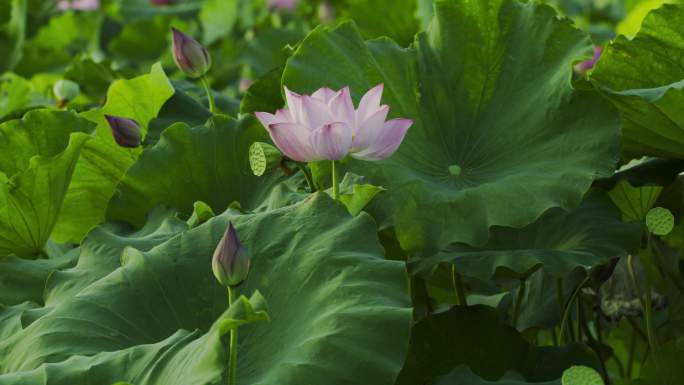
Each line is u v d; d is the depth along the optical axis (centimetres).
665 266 426
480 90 422
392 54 425
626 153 420
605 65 417
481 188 403
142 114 458
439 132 420
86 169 446
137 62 884
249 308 356
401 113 420
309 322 377
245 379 377
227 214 400
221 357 357
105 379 371
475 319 407
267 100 449
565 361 405
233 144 430
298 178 423
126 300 389
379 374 368
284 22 903
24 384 370
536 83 418
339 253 383
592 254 400
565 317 420
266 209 411
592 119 407
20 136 440
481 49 423
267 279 387
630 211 427
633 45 413
